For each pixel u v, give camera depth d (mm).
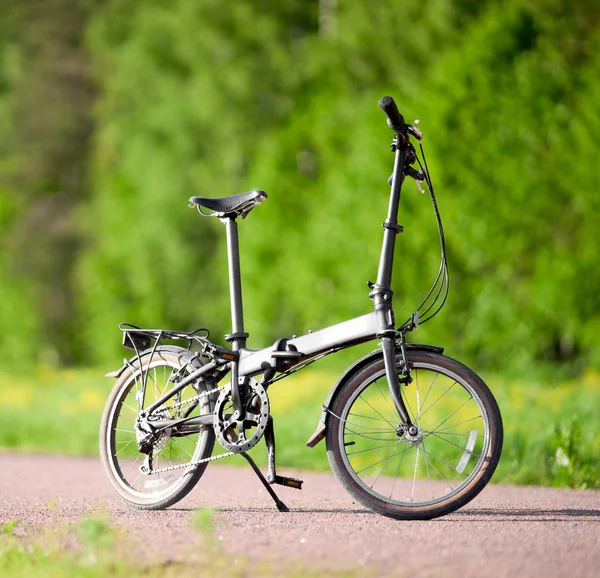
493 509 16375
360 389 15297
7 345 100625
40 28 128250
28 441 35219
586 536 13453
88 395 50312
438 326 61094
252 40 99312
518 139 60469
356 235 64250
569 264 59250
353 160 65750
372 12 92438
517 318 60781
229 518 15297
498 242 60219
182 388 16500
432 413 30641
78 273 105500
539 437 24516
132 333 17078
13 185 124188
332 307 67750
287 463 27312
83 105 126125
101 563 11781
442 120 61031
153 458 16703
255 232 79688
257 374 16109
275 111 97500
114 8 111438
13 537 13711
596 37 64312
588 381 45438
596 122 59469
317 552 12453
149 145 100375
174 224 97750
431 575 11203
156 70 102688
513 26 62344
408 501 15055
